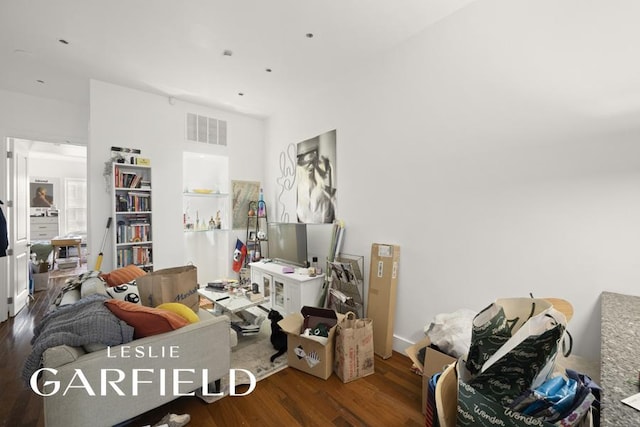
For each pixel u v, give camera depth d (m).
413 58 2.44
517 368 0.83
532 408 0.74
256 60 2.84
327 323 2.29
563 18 1.67
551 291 1.73
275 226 3.78
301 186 3.81
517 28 1.85
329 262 2.96
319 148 3.49
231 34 2.42
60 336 1.35
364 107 2.90
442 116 2.25
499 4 1.93
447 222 2.23
